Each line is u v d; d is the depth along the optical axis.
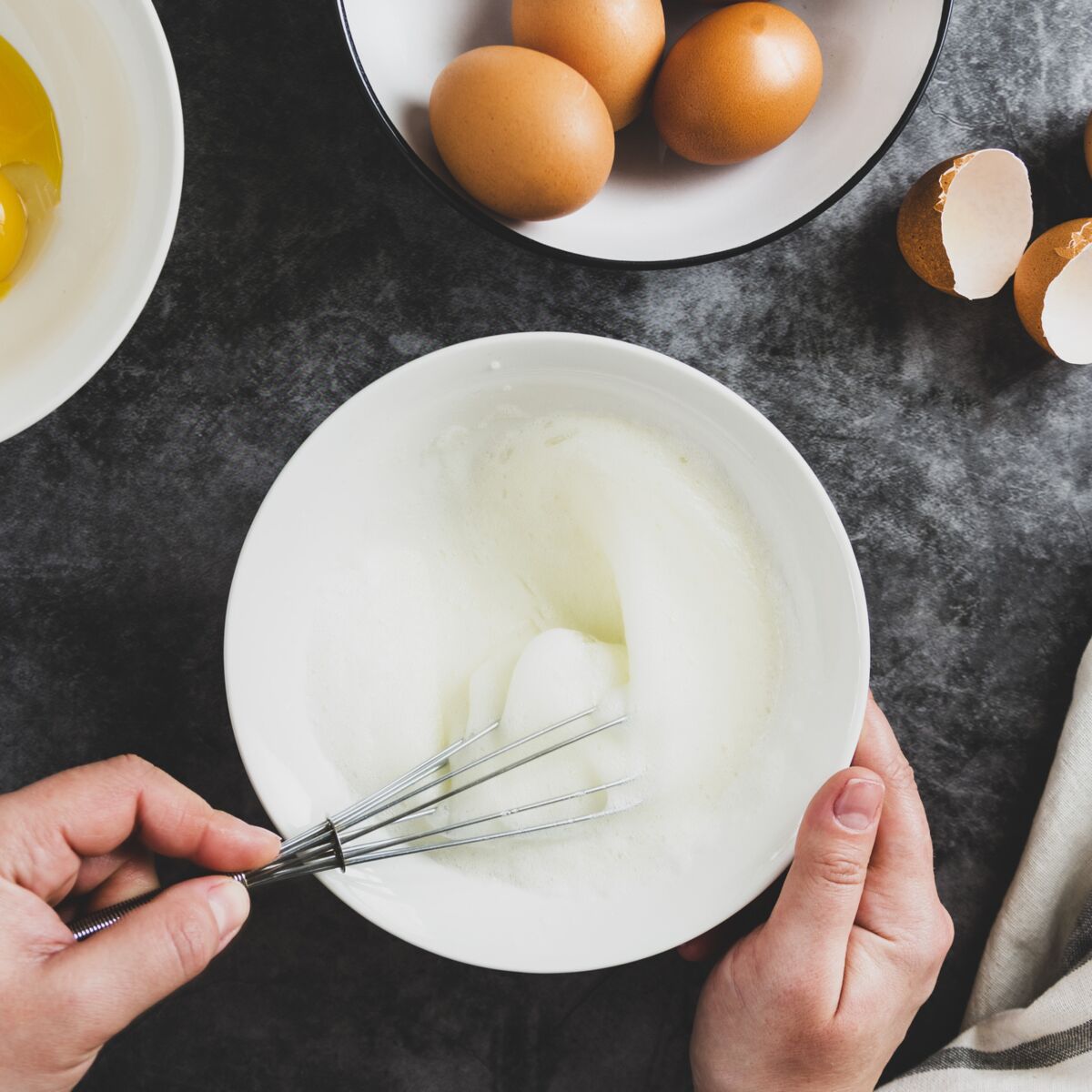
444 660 0.55
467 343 0.51
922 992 0.54
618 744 0.53
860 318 0.57
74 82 0.52
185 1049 0.58
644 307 0.57
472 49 0.54
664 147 0.55
